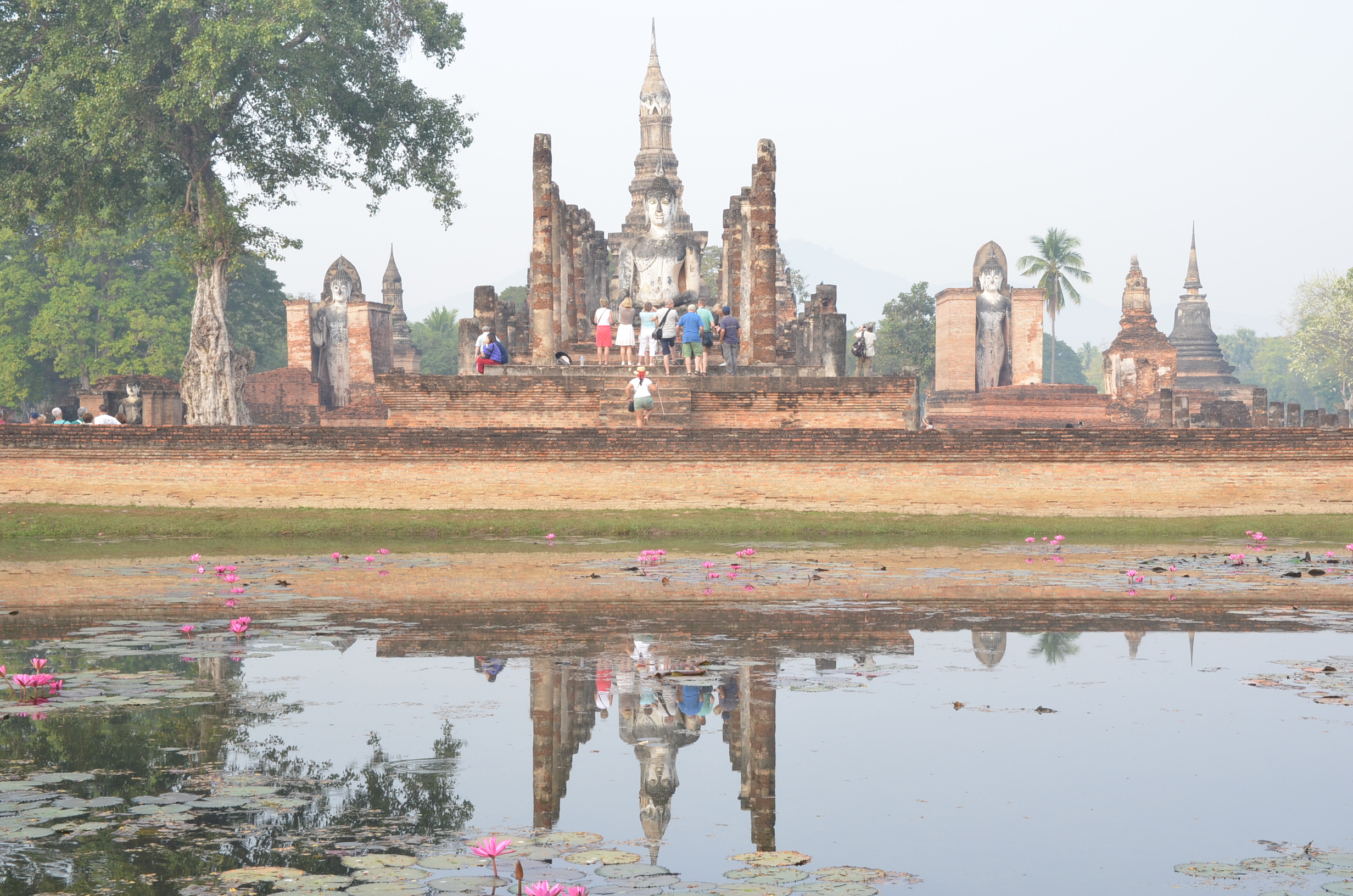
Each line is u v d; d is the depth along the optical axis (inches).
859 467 780.6
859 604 425.1
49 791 207.8
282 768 223.1
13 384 2199.8
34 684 267.4
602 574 513.3
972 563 562.9
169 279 2347.4
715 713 267.4
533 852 178.7
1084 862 175.2
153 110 1207.6
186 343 2251.5
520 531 711.7
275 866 170.9
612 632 365.7
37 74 1159.0
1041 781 217.2
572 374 952.9
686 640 354.3
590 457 773.3
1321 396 4517.7
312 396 1914.4
